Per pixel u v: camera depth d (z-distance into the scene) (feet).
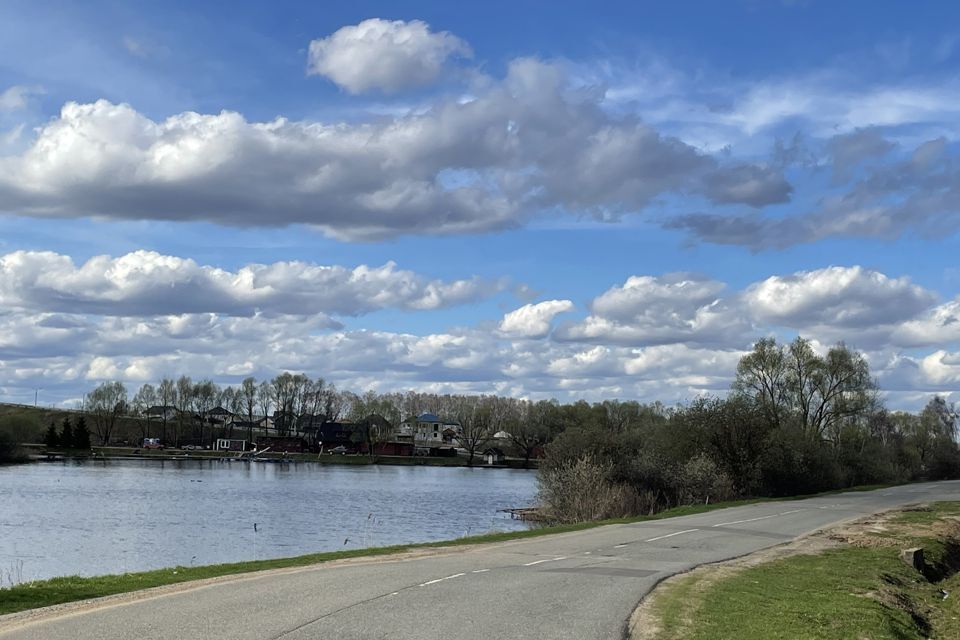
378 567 64.85
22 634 38.06
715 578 62.54
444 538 145.69
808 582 63.46
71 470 356.18
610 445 177.06
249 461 487.61
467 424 574.97
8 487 253.24
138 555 123.24
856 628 47.57
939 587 78.89
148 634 37.86
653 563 70.49
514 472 451.94
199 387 597.11
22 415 471.21
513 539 91.15
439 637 38.60
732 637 42.34
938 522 119.34
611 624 43.83
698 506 147.43
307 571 61.87
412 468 483.51
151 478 315.37
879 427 366.43
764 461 195.72
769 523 114.11
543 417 472.44
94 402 547.49
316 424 628.69
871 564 77.00
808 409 265.54
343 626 40.24
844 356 265.34
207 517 180.45
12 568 108.58
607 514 150.00
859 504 156.66
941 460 340.39
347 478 355.15
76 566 111.96
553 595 51.93
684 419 197.77
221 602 46.78
